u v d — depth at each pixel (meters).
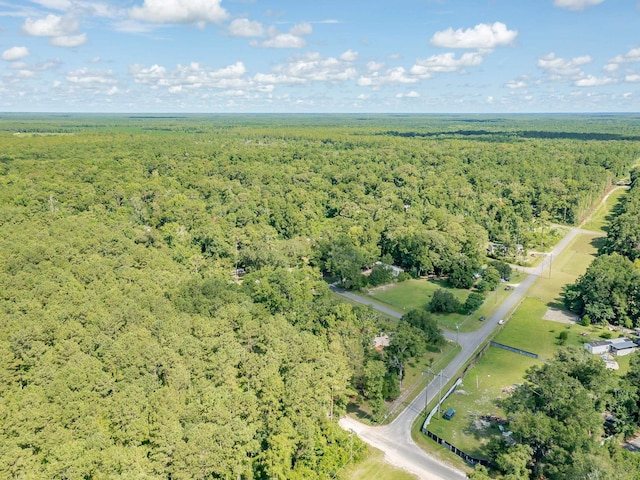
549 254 198.38
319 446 79.94
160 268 145.88
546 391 84.50
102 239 159.62
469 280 163.62
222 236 183.00
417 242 177.25
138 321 107.38
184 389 86.31
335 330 106.88
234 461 72.31
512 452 76.56
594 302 136.88
